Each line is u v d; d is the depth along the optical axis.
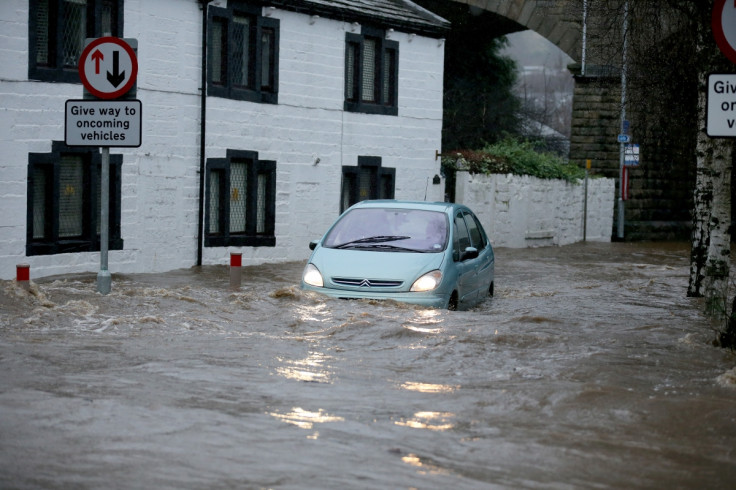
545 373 9.94
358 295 14.75
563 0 44.72
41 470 6.29
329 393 8.79
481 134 50.59
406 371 9.96
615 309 16.36
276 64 26.45
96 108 13.74
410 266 15.02
